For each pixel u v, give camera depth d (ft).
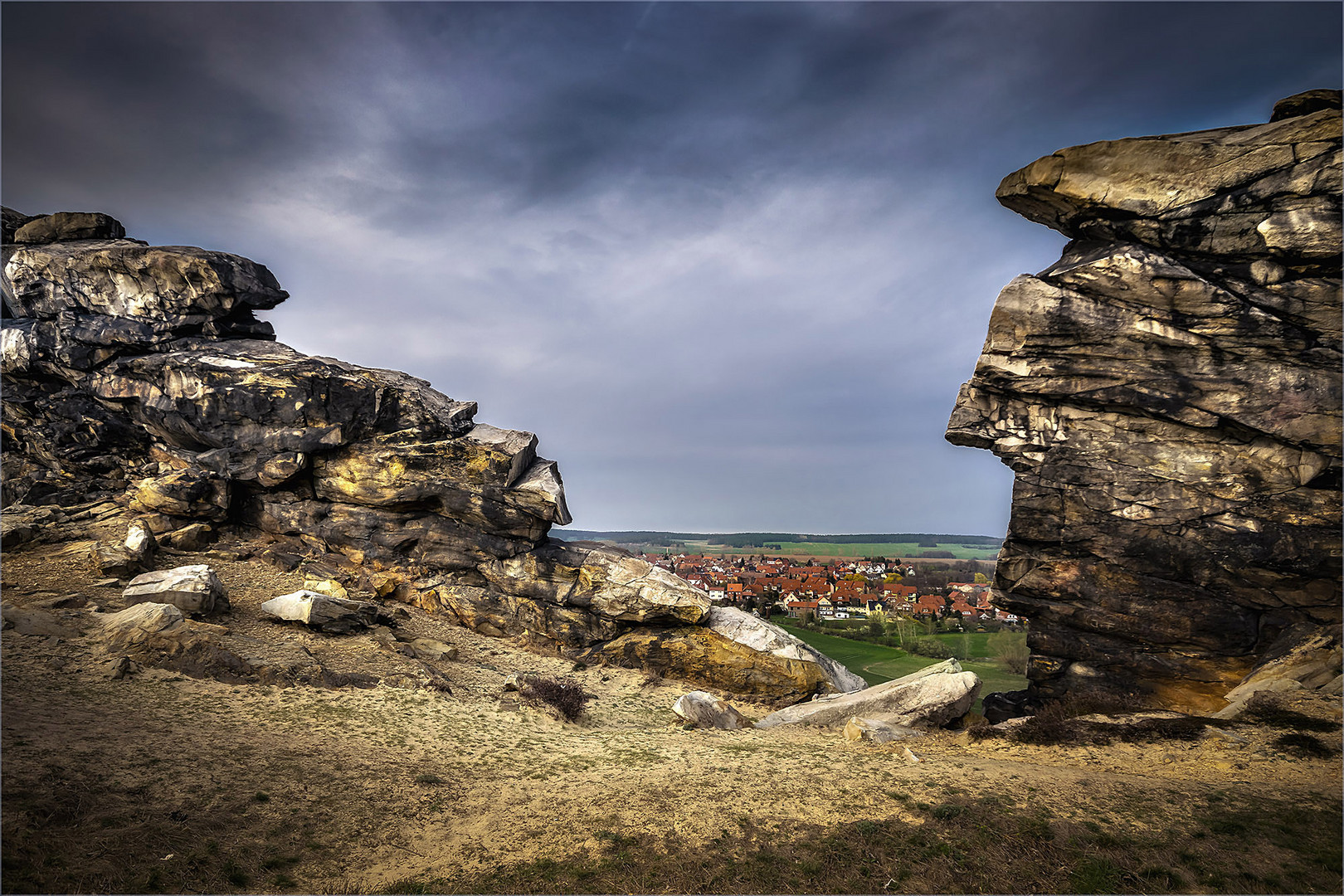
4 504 158.92
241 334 178.29
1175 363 98.53
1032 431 108.58
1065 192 103.65
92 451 167.02
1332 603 89.56
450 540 158.81
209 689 87.15
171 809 56.08
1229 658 95.14
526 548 157.17
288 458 155.63
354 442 159.53
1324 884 46.78
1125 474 102.01
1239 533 94.38
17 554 124.47
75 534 136.56
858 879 52.31
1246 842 52.49
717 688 137.49
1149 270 98.53
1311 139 89.97
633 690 131.23
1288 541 91.35
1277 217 91.81
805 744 93.50
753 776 75.15
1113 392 101.71
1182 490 98.48
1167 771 69.00
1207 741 73.56
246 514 163.63
